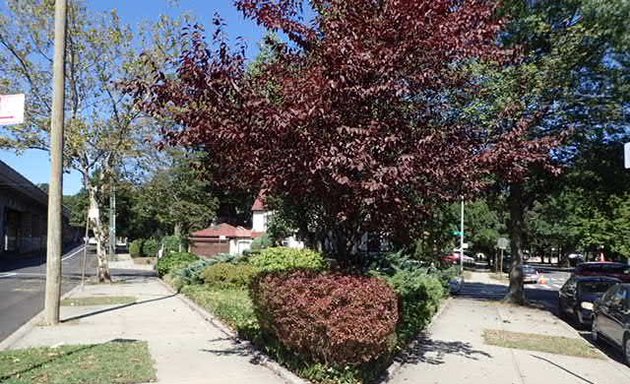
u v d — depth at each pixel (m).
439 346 11.69
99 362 8.73
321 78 7.45
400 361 9.55
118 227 81.00
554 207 37.31
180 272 23.97
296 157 7.59
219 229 51.34
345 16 7.92
